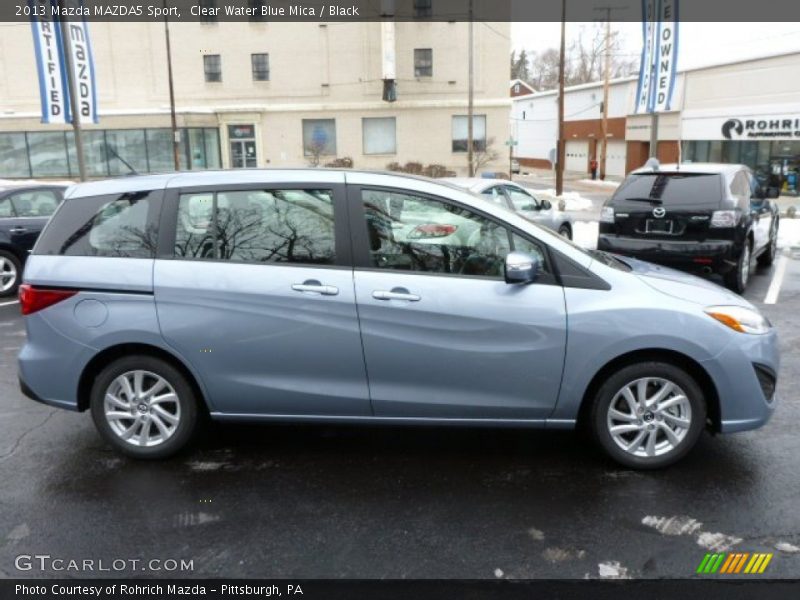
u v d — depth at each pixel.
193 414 4.23
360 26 35.41
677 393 3.98
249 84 35.91
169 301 4.04
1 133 33.72
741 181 9.01
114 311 4.08
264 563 3.25
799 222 17.42
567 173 54.22
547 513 3.64
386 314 3.94
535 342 3.92
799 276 10.46
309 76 35.81
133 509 3.74
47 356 4.18
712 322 3.89
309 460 4.31
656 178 8.75
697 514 3.61
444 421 4.08
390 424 4.12
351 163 36.47
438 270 4.00
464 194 4.09
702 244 8.30
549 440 4.54
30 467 4.24
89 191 4.26
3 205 9.62
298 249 4.06
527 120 66.69
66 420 4.99
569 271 3.97
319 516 3.65
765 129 29.14
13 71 35.34
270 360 4.05
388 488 3.94
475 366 3.96
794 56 27.22
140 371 4.19
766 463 4.18
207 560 3.28
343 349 4.00
